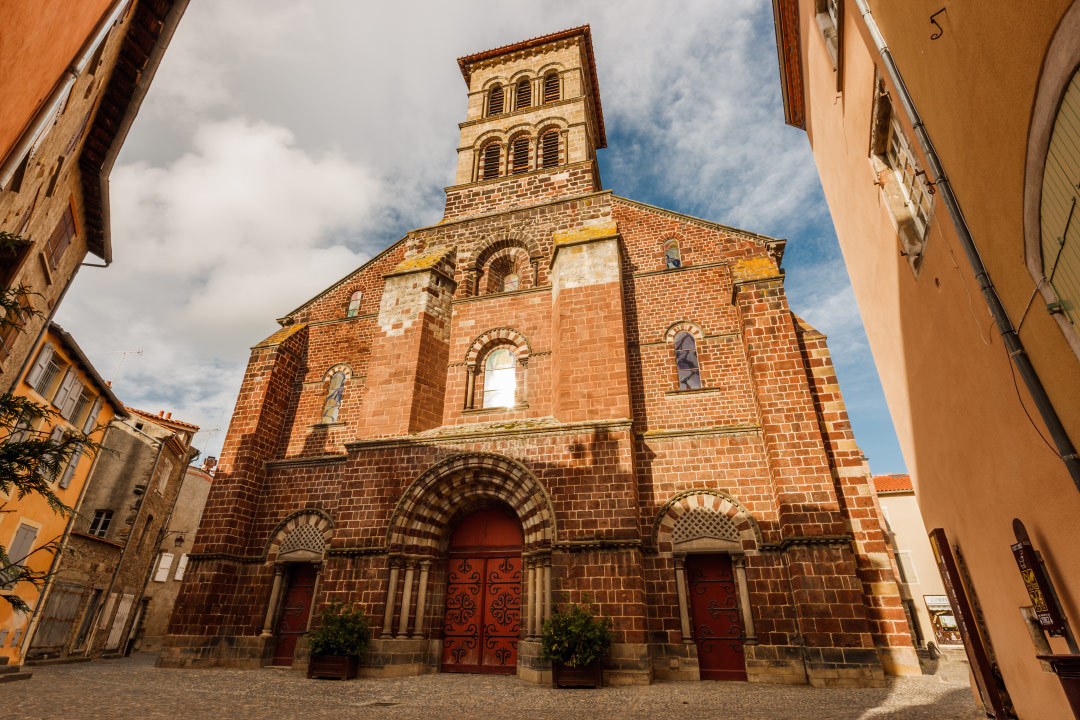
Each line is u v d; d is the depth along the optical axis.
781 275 15.24
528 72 25.97
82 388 18.36
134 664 19.52
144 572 26.33
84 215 14.28
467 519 15.80
